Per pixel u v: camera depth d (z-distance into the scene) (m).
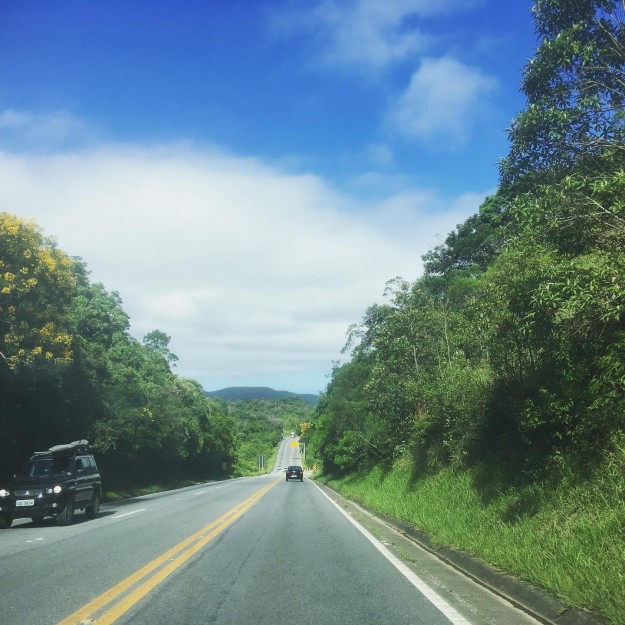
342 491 34.47
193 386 68.75
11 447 26.05
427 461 18.73
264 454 154.62
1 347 21.33
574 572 6.54
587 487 8.27
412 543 12.84
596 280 7.63
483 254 44.16
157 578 8.59
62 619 6.43
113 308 42.38
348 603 7.17
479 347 14.02
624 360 7.93
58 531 14.81
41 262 22.52
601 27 8.03
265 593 7.68
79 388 28.30
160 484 47.56
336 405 44.53
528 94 8.55
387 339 22.53
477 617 6.54
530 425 9.62
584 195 8.04
